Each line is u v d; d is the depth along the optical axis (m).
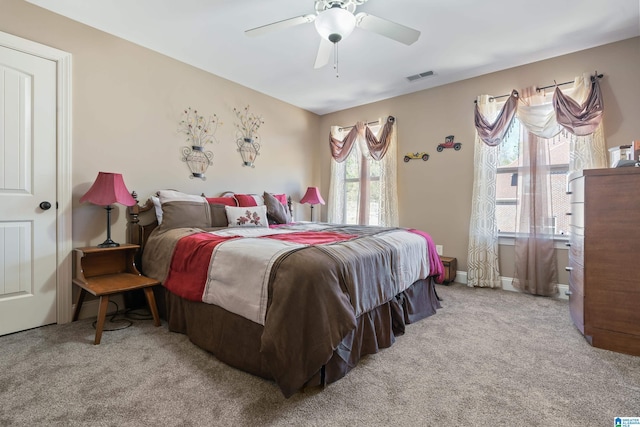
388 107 4.15
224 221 2.97
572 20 2.39
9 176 2.09
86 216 2.46
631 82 2.63
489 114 3.31
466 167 3.52
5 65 2.07
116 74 2.63
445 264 3.40
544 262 2.99
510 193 3.30
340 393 1.43
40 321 2.21
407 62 3.12
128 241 2.70
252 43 2.76
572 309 2.32
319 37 2.66
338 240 2.03
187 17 2.37
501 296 3.00
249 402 1.35
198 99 3.25
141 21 2.42
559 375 1.58
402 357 1.78
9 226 2.09
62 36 2.32
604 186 1.89
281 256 1.54
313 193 4.34
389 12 2.28
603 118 2.72
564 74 2.94
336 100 4.26
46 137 2.24
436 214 3.72
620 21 2.40
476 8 2.24
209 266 1.86
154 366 1.66
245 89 3.74
